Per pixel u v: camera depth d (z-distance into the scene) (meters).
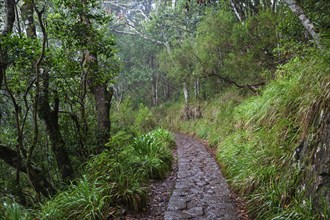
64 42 6.23
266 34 9.20
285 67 6.57
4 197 5.70
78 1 5.79
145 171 6.41
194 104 20.56
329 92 3.86
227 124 11.12
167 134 12.63
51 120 6.84
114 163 5.59
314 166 3.65
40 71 6.00
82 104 6.77
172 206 5.00
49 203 4.57
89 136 7.41
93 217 4.07
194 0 19.92
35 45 5.37
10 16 6.12
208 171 7.30
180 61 16.58
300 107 4.79
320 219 3.18
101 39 6.16
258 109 7.22
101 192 4.58
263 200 4.36
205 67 13.82
